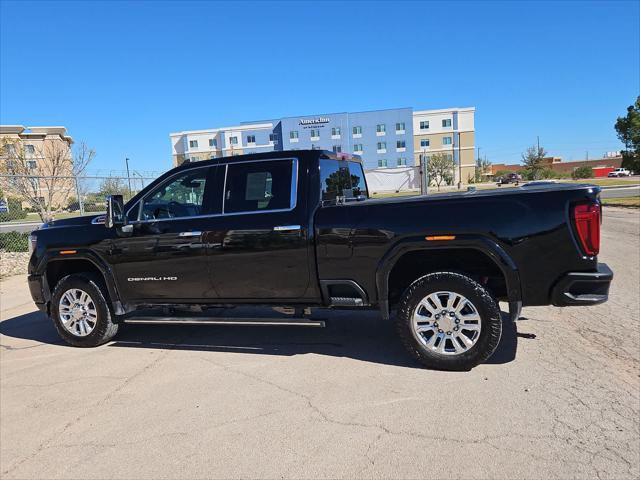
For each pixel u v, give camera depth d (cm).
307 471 301
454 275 429
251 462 314
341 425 354
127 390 440
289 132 8881
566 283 402
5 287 991
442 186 8819
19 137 1822
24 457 339
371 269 453
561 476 284
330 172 525
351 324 613
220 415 381
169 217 537
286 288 487
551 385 402
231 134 9144
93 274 573
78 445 350
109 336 571
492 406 370
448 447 319
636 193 3278
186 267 517
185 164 535
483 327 423
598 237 399
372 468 301
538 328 556
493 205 417
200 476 303
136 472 312
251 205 499
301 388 423
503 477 285
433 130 9512
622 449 308
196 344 564
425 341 445
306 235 470
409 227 435
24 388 459
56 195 1800
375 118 8825
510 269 411
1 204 1739
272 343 552
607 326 554
